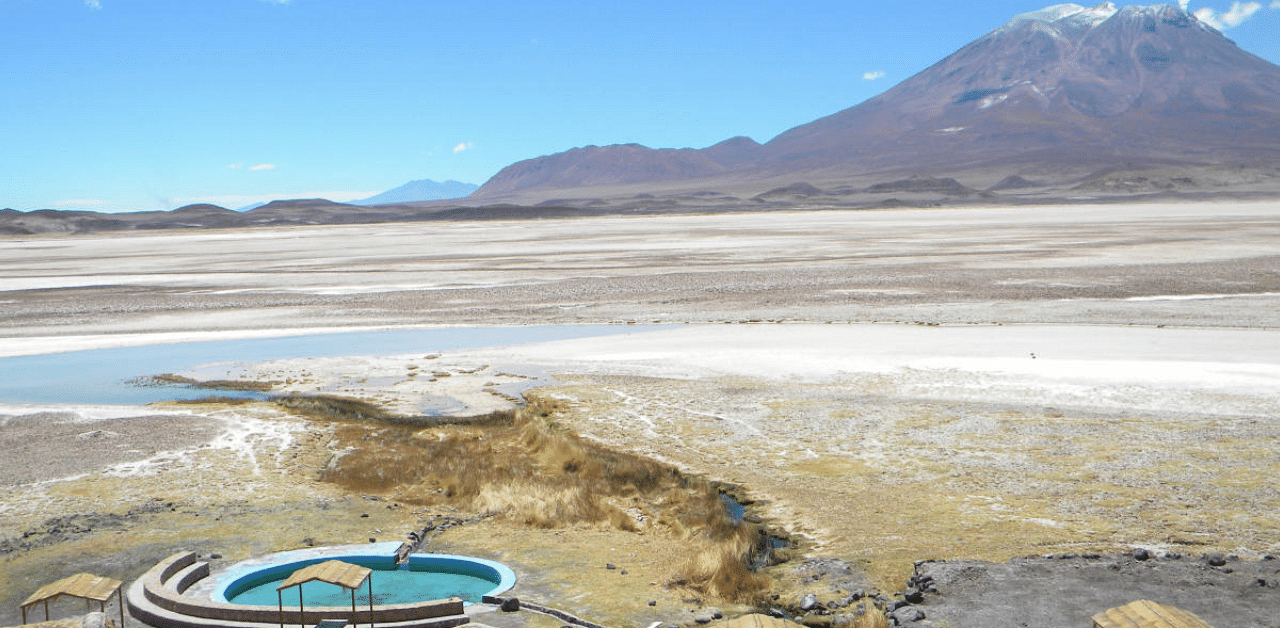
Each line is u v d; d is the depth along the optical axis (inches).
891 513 875.4
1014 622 629.9
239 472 1023.6
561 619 650.8
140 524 855.7
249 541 810.2
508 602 669.3
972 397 1301.7
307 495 944.3
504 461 1080.8
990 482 946.7
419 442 1162.6
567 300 2484.0
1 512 892.6
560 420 1264.8
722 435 1165.1
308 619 630.5
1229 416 1154.0
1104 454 1023.6
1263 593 659.4
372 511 900.6
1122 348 1594.5
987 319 1985.7
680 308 2287.2
